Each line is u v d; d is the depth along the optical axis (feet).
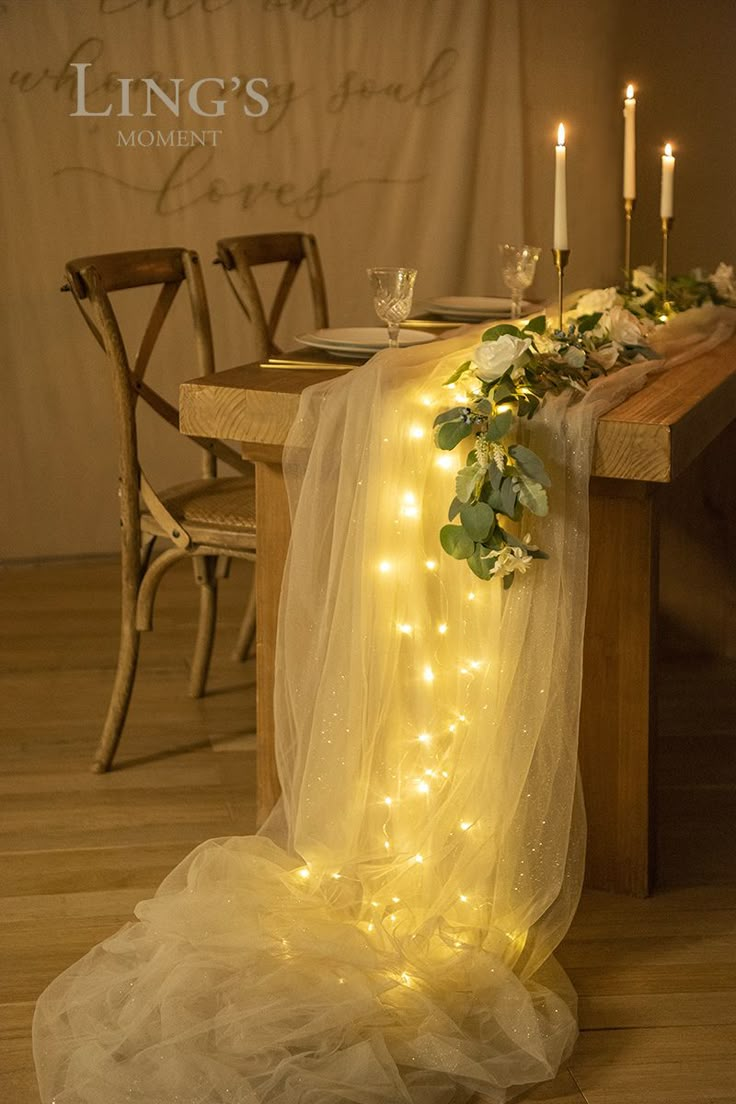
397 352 7.57
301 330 14.76
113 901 7.58
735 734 9.81
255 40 14.03
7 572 14.12
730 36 15.47
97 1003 6.38
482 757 6.95
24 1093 5.93
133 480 8.90
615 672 7.39
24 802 8.79
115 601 13.12
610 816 7.57
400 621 7.17
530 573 6.91
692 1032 6.40
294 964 6.48
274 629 8.04
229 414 7.59
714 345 8.97
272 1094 5.78
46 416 14.19
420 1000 6.32
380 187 14.71
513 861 6.93
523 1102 5.90
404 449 7.02
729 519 11.02
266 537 7.93
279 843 7.57
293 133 14.35
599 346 7.97
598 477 7.07
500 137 14.99
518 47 14.76
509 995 6.33
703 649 11.25
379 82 14.46
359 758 7.16
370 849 7.21
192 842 8.29
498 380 6.82
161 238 14.21
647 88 15.51
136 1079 5.85
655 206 15.89
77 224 13.93
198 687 10.55
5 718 10.18
